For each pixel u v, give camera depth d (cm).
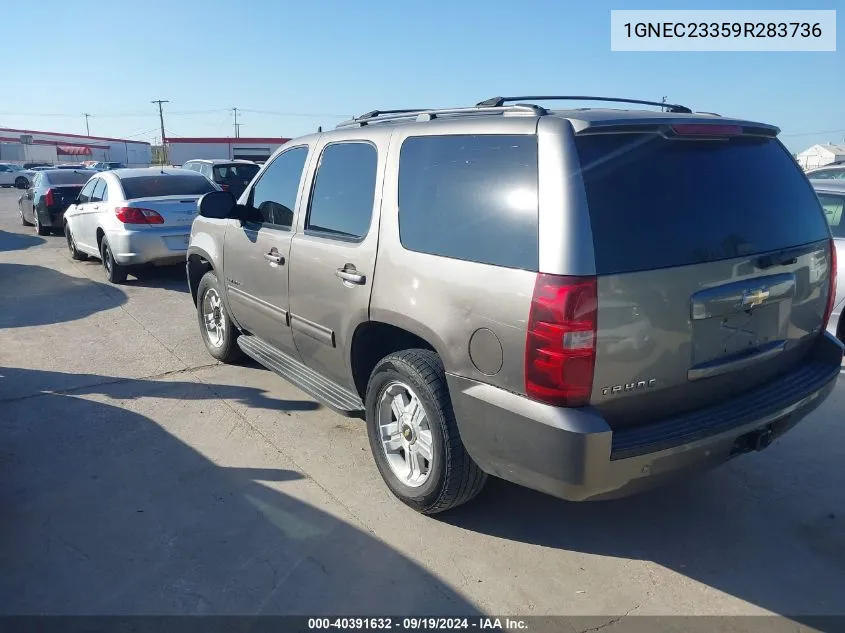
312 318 416
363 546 332
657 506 371
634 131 288
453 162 321
